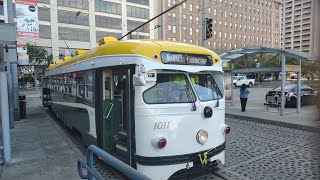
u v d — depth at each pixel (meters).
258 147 7.60
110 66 5.45
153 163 4.49
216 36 78.12
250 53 14.45
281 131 9.86
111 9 59.41
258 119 12.04
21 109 13.25
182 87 4.93
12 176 5.29
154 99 4.65
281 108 12.71
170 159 4.55
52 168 5.73
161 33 68.62
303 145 7.73
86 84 6.96
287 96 15.94
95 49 6.39
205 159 4.88
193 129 4.81
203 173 5.29
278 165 6.05
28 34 12.27
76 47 55.59
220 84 5.51
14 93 12.38
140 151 4.61
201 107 4.91
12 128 10.40
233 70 16.67
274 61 27.30
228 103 18.36
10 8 12.09
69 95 9.34
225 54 14.85
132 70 4.82
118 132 5.45
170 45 4.91
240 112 14.14
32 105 20.92
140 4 63.62
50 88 15.27
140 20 63.84
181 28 71.44
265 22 91.81
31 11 12.33
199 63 5.18
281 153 6.99
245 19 85.69
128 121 4.90
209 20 15.78
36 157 6.53
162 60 4.73
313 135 9.07
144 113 4.55
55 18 52.91
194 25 73.88
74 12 54.91
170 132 4.61
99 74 6.05
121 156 5.29
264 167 5.93
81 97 7.47
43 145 7.71
